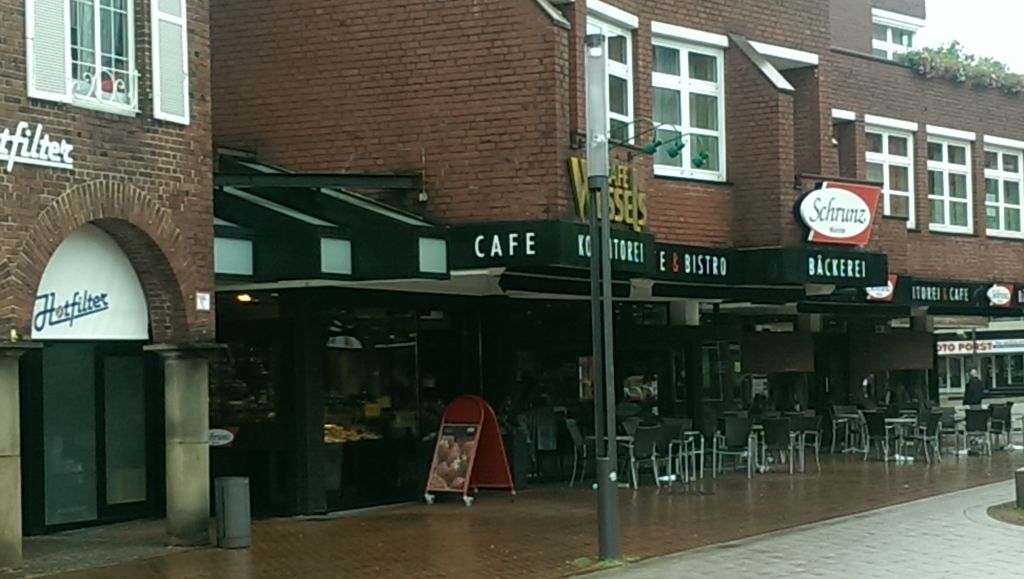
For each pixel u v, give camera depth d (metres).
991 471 21.61
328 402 17.27
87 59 13.23
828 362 27.86
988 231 29.36
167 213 13.89
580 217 16.58
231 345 17.23
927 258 27.47
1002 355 47.66
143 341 15.00
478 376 19.81
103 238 13.69
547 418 20.73
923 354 29.84
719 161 20.66
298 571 12.69
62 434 15.84
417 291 18.61
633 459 19.27
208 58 14.61
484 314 19.98
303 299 16.88
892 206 27.12
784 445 21.20
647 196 18.48
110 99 13.45
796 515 16.27
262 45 18.52
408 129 17.41
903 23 35.56
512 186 16.64
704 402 23.64
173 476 14.16
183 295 14.05
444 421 18.30
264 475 17.00
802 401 26.83
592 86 13.27
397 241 15.82
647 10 19.52
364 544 14.39
